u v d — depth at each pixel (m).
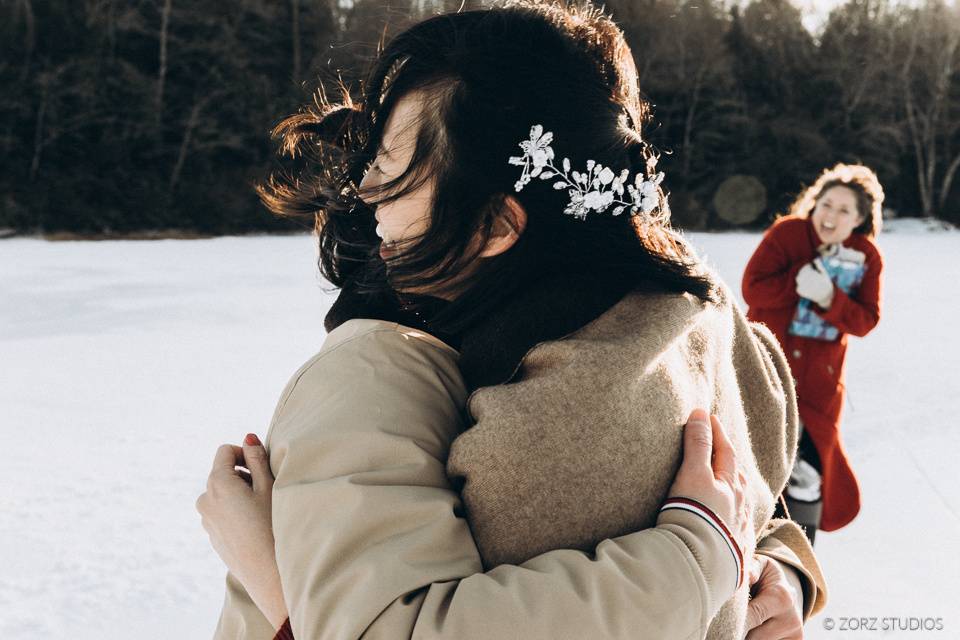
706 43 38.53
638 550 0.79
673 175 38.38
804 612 1.14
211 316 9.78
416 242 0.91
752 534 0.96
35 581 2.89
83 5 33.06
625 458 0.83
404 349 0.90
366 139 0.98
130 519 3.47
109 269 15.78
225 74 34.84
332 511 0.78
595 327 0.89
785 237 3.61
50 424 4.96
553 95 0.88
